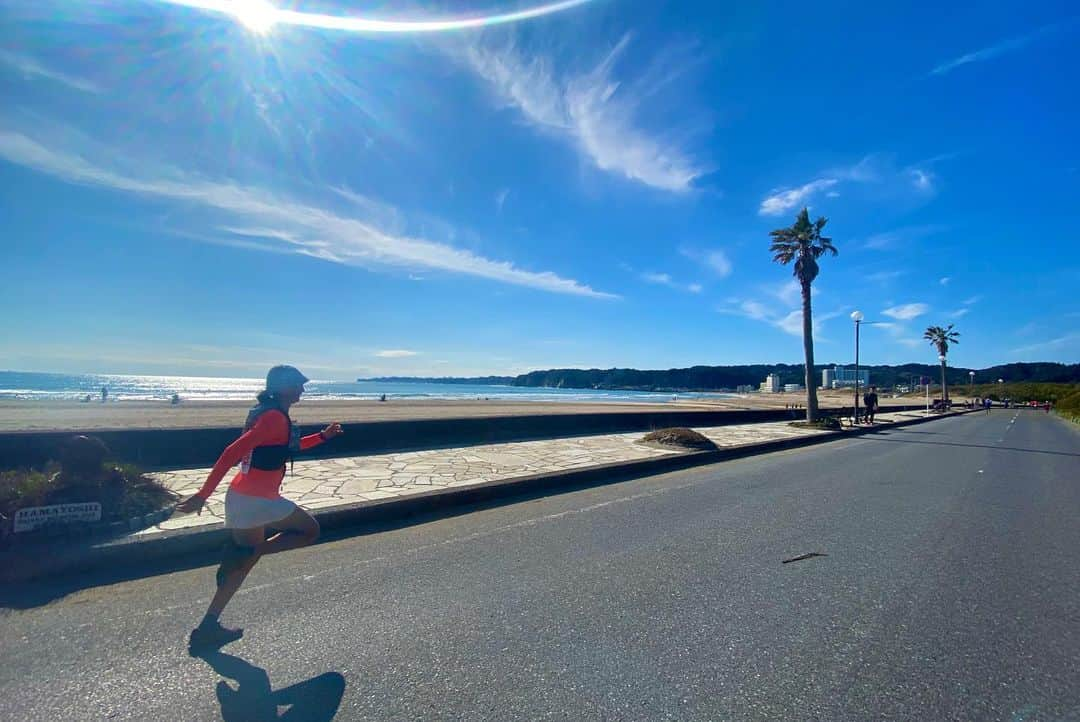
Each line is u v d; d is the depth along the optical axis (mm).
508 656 3373
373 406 36906
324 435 4008
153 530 5203
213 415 23031
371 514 6582
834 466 12711
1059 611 4258
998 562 5477
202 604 4086
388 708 2811
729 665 3324
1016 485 10391
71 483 5211
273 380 3746
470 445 12922
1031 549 5965
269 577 4688
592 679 3129
